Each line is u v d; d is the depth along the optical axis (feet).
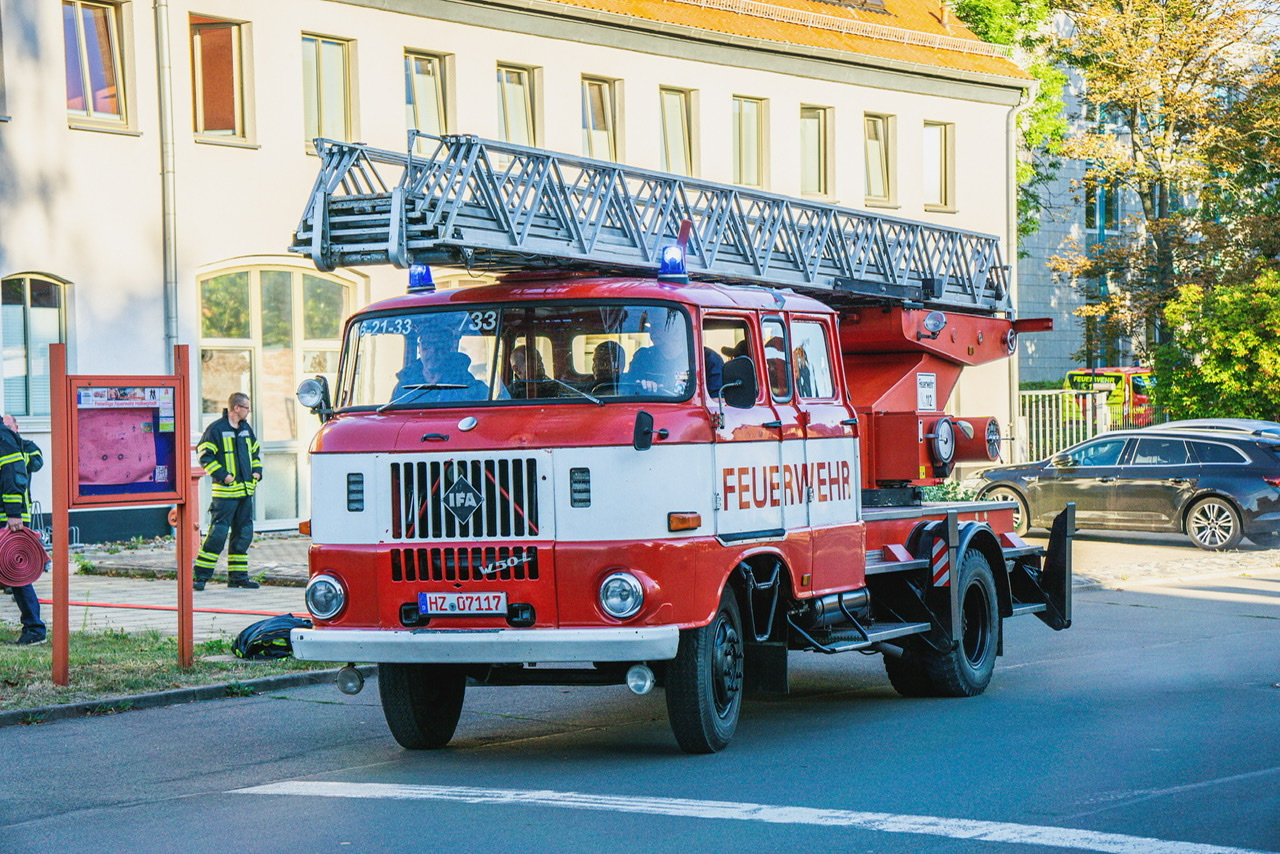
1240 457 72.49
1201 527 72.69
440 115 82.43
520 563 27.02
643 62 90.22
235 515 56.70
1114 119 138.21
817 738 30.78
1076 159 134.82
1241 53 127.44
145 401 37.86
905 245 50.24
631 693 37.83
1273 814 23.39
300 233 34.96
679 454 27.32
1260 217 123.95
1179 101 125.29
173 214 72.28
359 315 30.04
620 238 41.81
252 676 37.78
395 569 27.55
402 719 29.91
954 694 36.11
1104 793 25.00
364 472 27.86
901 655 36.35
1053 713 33.47
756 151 97.40
